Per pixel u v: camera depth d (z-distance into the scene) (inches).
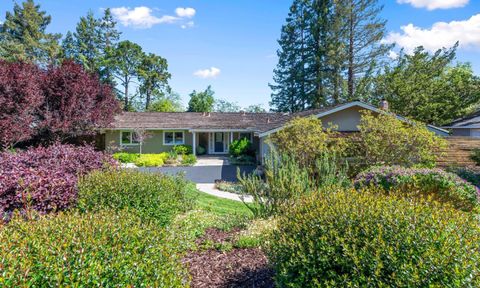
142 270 84.6
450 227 101.7
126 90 1604.3
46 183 195.6
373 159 461.7
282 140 496.7
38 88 618.5
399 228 101.5
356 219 110.7
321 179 294.8
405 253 93.0
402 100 863.7
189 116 1085.1
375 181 267.1
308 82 1338.6
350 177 467.5
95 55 1555.1
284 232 127.6
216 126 956.6
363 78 1123.9
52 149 300.0
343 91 1251.8
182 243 187.6
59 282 71.7
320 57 1278.3
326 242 107.1
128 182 208.1
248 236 215.5
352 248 102.1
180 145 981.2
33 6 1578.5
